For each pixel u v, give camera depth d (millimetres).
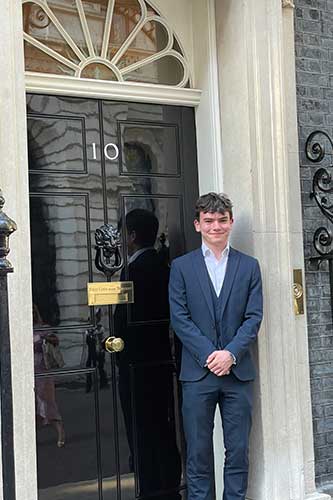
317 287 4047
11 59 2979
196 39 3916
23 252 2957
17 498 2895
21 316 2930
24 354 2930
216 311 3363
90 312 3494
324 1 4148
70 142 3494
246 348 3314
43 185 3398
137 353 3621
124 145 3662
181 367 3449
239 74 3732
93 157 3555
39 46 3465
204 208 3396
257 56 3713
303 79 4066
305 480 3803
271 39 3756
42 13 3490
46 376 3355
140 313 3643
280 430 3650
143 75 3791
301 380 3838
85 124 3545
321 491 3924
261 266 3656
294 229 3869
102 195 3564
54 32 3520
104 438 3498
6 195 2934
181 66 3910
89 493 3438
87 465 3443
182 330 3324
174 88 3812
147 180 3721
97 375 3496
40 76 3402
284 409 3670
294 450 3697
